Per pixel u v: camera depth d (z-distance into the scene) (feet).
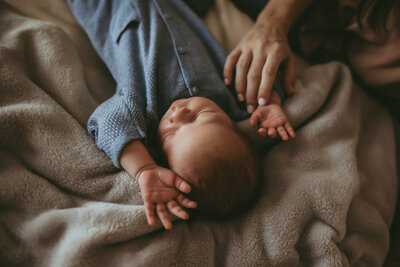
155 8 3.36
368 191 3.12
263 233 2.43
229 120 2.62
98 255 2.12
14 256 2.23
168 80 2.89
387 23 3.11
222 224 2.51
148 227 2.21
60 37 3.04
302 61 3.86
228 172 2.30
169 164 2.41
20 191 2.32
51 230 2.23
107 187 2.45
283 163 2.78
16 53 2.82
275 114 2.77
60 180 2.44
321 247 2.41
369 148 3.43
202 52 3.15
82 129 2.65
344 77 3.41
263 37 3.15
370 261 2.81
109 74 3.43
